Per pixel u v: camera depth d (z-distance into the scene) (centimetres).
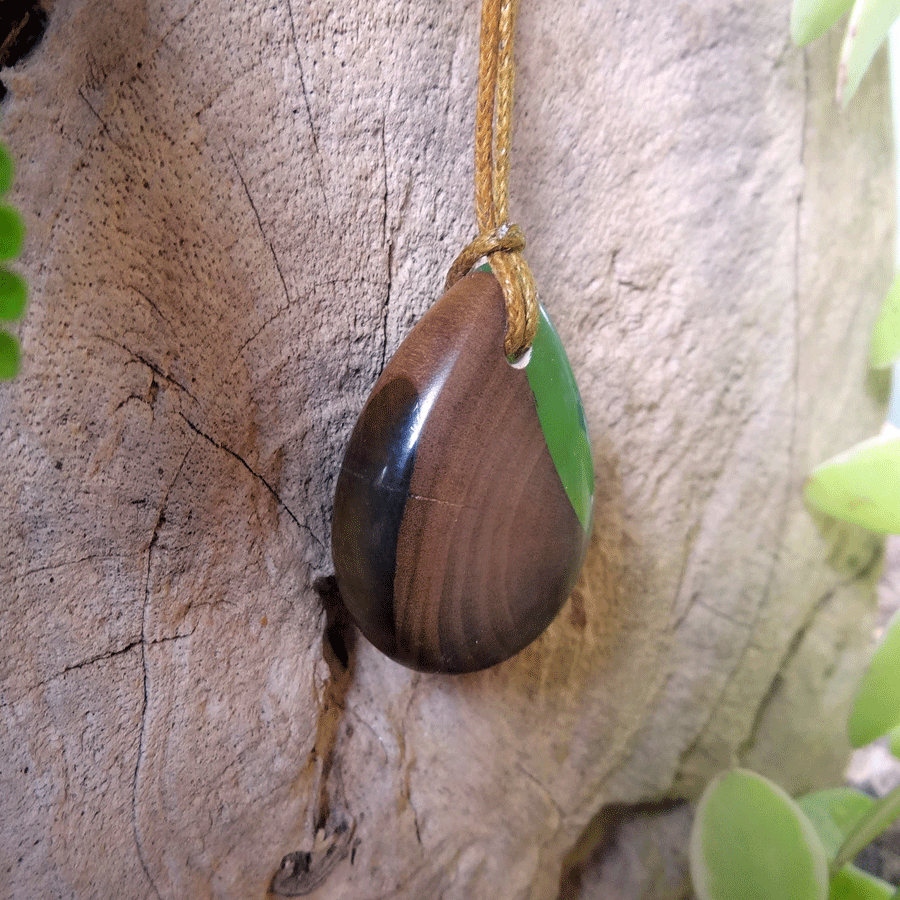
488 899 12
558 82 9
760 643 12
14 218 6
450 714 11
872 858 12
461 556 8
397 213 9
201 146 8
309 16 8
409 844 11
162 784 9
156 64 8
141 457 8
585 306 10
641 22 9
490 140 8
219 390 9
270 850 10
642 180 10
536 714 11
